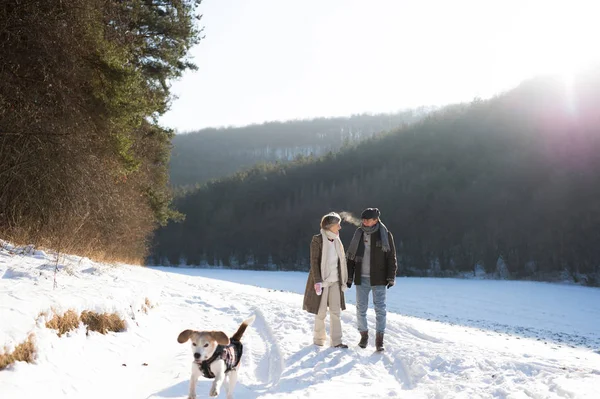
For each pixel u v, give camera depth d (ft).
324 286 25.30
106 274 28.19
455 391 17.25
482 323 72.74
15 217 31.78
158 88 66.39
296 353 23.50
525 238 222.89
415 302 103.55
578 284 193.26
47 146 34.22
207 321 31.40
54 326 16.24
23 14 35.94
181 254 318.65
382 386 18.30
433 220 252.21
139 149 70.90
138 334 22.17
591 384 17.43
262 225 306.55
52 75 36.68
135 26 59.11
